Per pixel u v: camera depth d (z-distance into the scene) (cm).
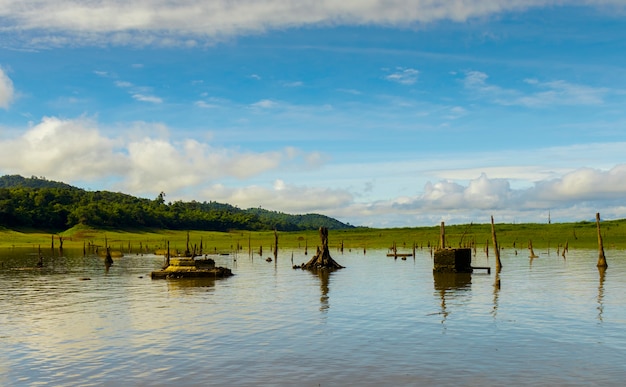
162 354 2406
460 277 6103
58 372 2152
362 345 2538
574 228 17825
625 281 5409
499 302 3934
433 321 3158
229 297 4434
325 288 5059
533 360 2238
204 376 2055
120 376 2078
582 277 5894
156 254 13475
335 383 1945
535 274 6369
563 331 2830
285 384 1942
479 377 2005
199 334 2838
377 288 4994
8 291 5088
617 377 1994
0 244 18400
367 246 16188
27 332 2981
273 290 4947
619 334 2745
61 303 4188
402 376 2023
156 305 3997
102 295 4706
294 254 12862
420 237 18712
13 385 1991
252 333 2847
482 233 18412
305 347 2506
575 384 1912
